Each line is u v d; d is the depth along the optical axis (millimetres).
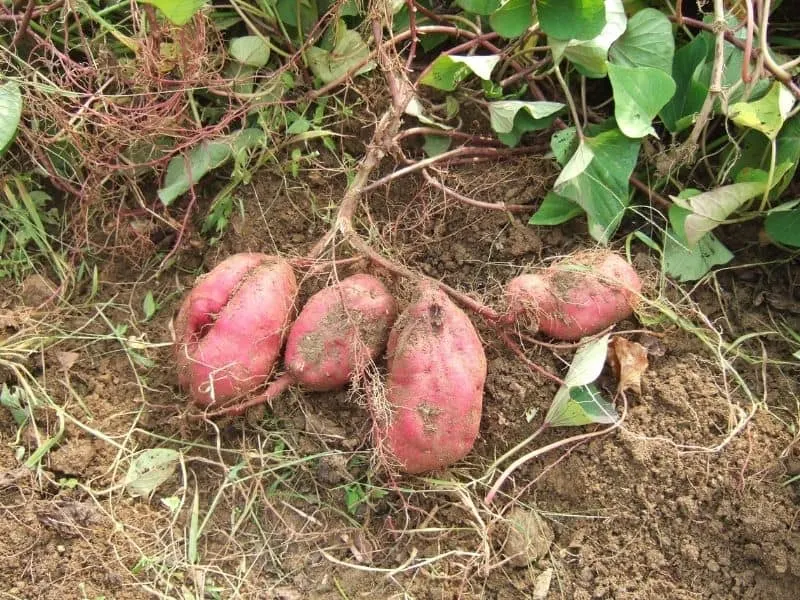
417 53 1050
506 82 1002
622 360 892
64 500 859
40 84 952
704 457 862
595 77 976
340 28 990
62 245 1001
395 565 854
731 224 973
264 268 885
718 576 834
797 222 920
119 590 827
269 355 867
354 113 1020
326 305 867
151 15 890
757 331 932
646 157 979
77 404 910
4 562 825
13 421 898
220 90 1017
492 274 961
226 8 1047
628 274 893
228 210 993
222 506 877
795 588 825
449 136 999
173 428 903
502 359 912
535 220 952
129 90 1010
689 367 904
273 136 1008
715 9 923
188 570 843
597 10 913
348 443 883
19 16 995
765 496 844
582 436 879
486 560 836
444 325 838
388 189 990
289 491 883
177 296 979
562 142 956
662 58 974
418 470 848
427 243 977
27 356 920
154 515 866
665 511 854
